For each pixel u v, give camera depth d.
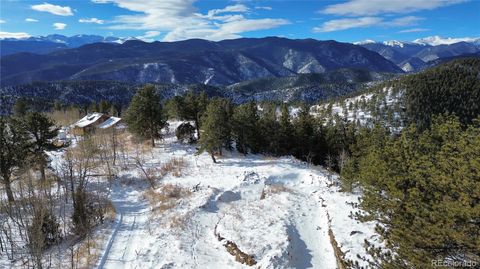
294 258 20.27
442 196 10.98
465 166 10.28
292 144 54.34
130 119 54.09
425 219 10.81
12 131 35.09
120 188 37.94
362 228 20.66
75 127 76.19
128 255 22.56
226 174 39.47
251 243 21.62
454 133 12.40
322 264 19.70
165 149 53.25
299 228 24.25
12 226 28.61
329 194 29.50
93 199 33.00
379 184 13.43
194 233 25.11
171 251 22.30
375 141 27.16
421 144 13.28
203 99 57.81
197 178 38.44
